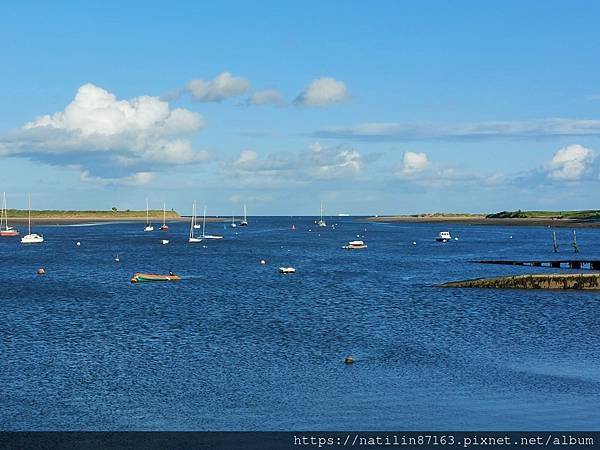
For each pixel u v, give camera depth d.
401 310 58.25
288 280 85.56
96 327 49.75
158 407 30.59
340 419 28.97
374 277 89.50
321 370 36.84
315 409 30.27
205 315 55.81
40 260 118.06
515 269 99.31
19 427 28.12
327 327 49.91
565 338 45.34
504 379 34.84
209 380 34.84
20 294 70.12
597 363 38.22
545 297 64.75
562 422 28.39
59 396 32.12
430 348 42.38
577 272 89.88
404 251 144.25
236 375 35.81
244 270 100.06
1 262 113.69
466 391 32.75
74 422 28.70
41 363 38.31
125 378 35.19
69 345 43.19
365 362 38.62
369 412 29.84
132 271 98.00
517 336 46.12
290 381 34.69
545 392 32.50
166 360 39.12
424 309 58.66
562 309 57.59
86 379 34.97
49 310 58.50
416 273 95.19
